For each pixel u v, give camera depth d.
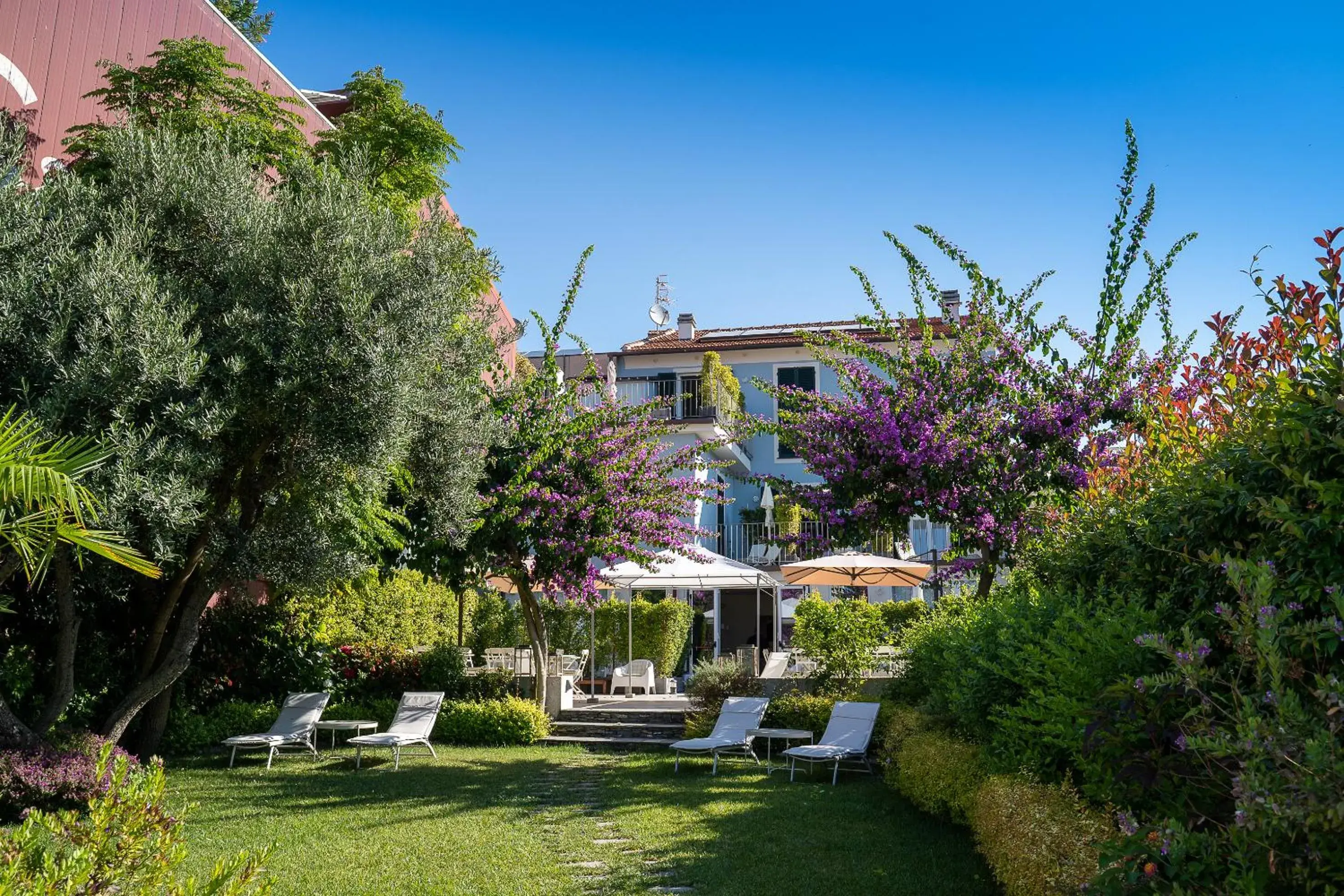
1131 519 6.38
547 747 15.18
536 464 14.91
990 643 7.83
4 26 11.28
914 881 6.99
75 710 11.97
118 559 6.27
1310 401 4.14
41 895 3.08
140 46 13.30
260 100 12.81
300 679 15.77
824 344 13.41
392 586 19.06
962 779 7.78
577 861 7.71
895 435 12.03
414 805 10.06
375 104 14.70
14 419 7.61
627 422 16.00
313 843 8.28
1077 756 5.41
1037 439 11.84
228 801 10.24
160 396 8.22
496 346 12.02
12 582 11.44
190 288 9.33
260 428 9.38
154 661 11.31
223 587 13.72
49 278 8.12
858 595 25.83
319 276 9.23
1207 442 5.84
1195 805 3.90
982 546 12.02
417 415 10.51
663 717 16.39
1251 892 2.97
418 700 13.90
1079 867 4.53
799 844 8.20
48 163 11.76
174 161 9.55
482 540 14.76
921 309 12.77
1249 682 4.20
